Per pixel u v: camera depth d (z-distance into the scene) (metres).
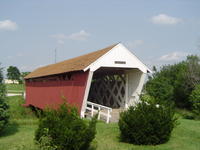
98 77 18.08
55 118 6.12
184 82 23.36
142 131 7.44
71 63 15.77
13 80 79.38
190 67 22.92
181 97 24.30
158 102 8.31
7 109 9.73
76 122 6.09
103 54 12.23
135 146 7.41
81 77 12.34
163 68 28.44
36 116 19.25
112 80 16.05
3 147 7.33
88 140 6.25
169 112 7.92
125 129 7.64
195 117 15.99
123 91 14.73
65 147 5.86
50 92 16.16
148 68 13.30
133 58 12.99
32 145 7.07
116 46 12.59
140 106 7.87
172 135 8.81
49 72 17.58
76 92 12.72
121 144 7.64
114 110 14.10
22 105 23.91
